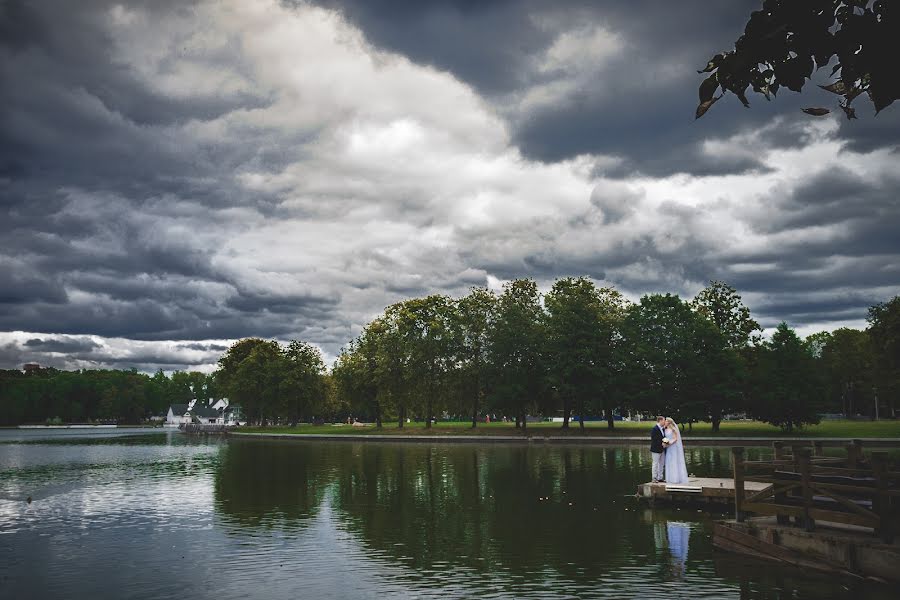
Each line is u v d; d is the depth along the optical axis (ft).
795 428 247.91
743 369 229.45
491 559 54.49
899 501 45.65
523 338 264.93
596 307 261.44
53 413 622.95
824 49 13.42
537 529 66.80
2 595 45.83
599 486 100.12
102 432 451.53
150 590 46.85
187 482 111.75
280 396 381.19
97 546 61.11
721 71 14.78
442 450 196.65
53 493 98.43
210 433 374.02
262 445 238.68
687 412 226.79
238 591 46.32
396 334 300.40
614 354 248.73
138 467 143.54
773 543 52.47
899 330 214.90
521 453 176.65
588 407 248.73
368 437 260.83
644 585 46.24
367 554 56.80
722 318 258.57
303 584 47.83
